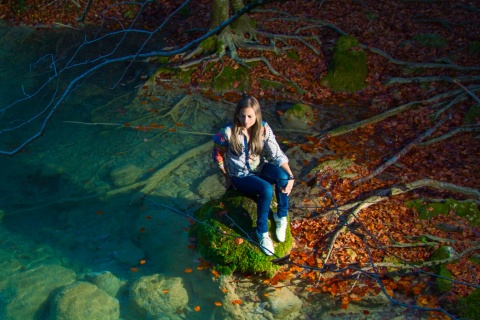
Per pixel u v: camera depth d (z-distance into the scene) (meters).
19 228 6.05
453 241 5.85
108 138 7.62
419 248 5.80
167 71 8.89
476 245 5.81
